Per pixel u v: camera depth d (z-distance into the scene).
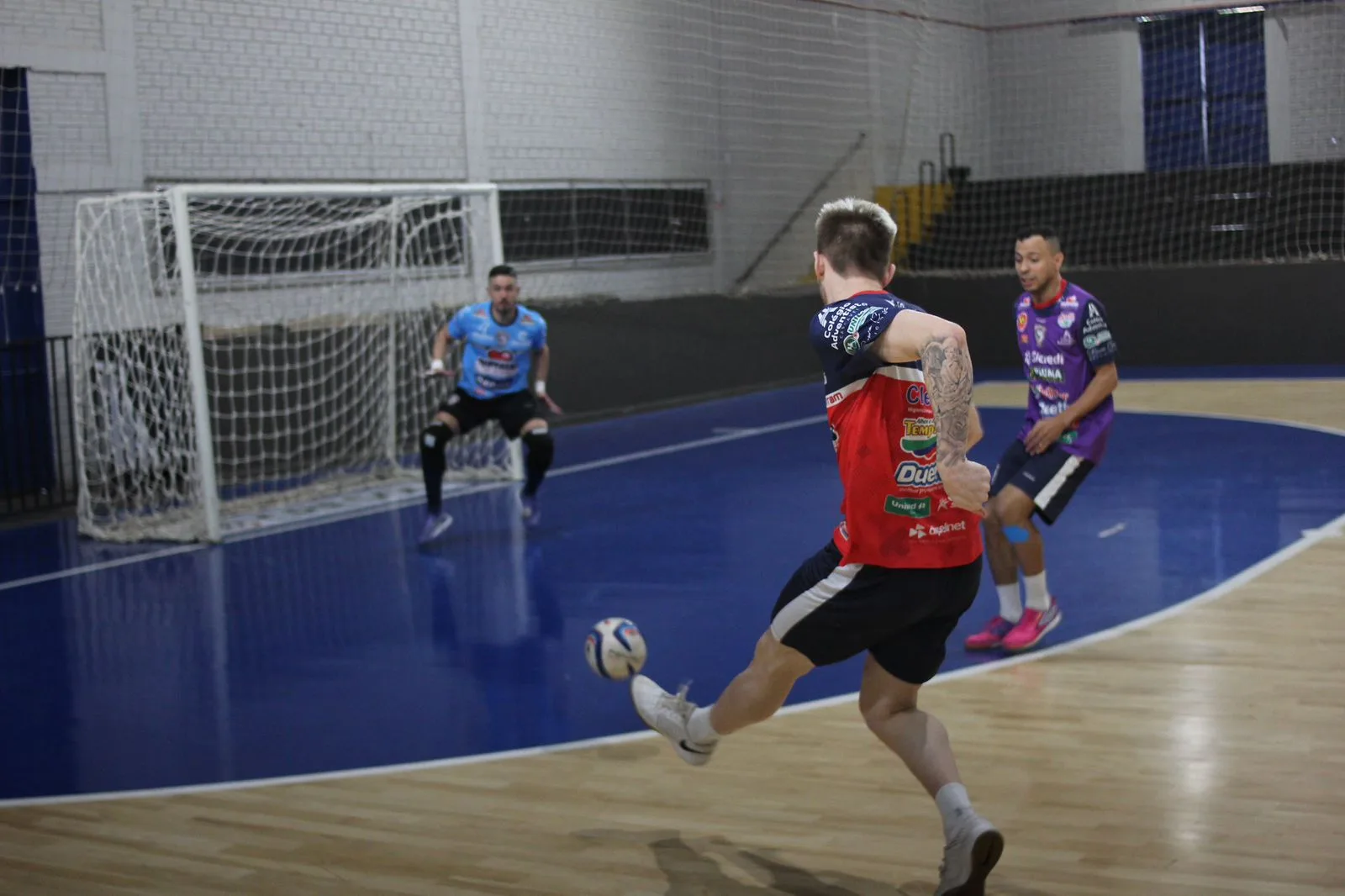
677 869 3.66
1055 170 21.31
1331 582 6.64
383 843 3.95
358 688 5.74
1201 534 7.95
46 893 3.66
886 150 19.94
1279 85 19.91
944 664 5.63
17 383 11.12
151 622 7.19
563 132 15.55
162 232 11.78
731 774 4.44
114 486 10.97
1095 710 4.91
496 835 3.98
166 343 11.20
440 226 14.03
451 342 9.37
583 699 5.40
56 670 6.32
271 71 12.71
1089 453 5.60
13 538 9.92
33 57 10.98
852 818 4.00
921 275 18.73
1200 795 4.02
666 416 15.16
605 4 15.95
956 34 20.95
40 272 11.15
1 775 4.80
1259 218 17.84
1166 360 17.28
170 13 11.92
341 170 13.32
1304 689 5.02
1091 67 20.92
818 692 5.34
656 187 16.72
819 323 3.15
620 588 7.38
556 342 14.48
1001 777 4.28
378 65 13.62
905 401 3.11
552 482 11.22
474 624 6.76
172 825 4.18
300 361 12.16
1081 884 3.42
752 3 17.80
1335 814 3.82
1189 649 5.64
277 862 3.83
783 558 7.93
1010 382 16.98
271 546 9.16
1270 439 11.45
